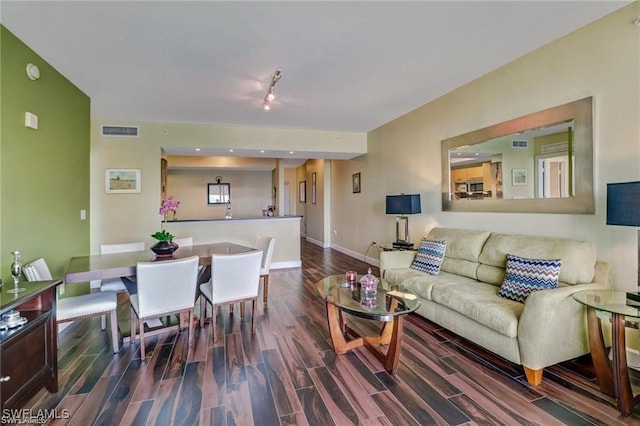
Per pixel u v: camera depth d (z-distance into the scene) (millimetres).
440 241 3625
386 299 2555
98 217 4938
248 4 2139
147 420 1781
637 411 1819
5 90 2369
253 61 3020
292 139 5801
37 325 1875
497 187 3354
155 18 2289
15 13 2186
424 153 4473
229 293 2932
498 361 2430
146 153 5098
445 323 2822
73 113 3441
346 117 5047
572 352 2166
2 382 1586
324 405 1907
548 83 2818
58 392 2049
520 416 1794
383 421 1762
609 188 2025
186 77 3359
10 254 2412
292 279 5062
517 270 2598
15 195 2479
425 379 2188
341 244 7742
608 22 2393
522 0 2168
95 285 4344
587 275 2355
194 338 2883
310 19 2334
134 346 2723
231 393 2035
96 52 2775
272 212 8812
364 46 2760
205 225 5508
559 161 2760
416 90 3891
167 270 2562
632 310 1800
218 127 5406
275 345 2734
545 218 2891
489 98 3400
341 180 7688
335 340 2566
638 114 2254
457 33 2582
